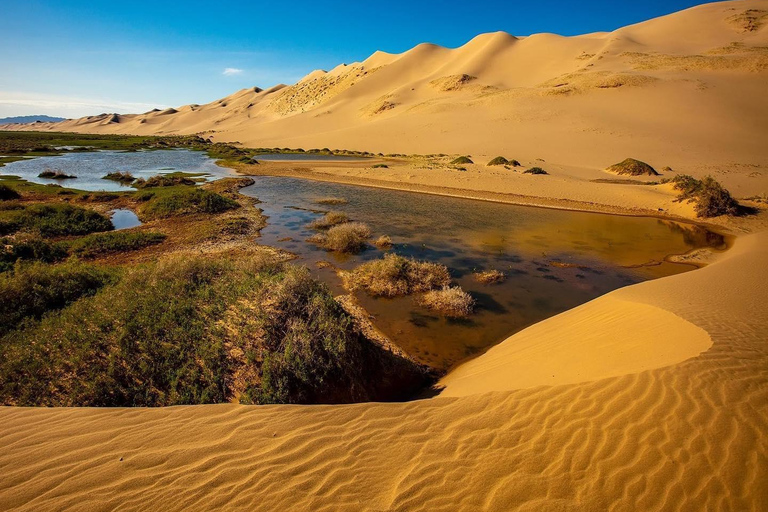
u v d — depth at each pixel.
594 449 2.94
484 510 2.55
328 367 4.82
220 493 2.70
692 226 15.56
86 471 2.87
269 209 18.38
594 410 3.35
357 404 3.90
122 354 4.72
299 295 5.98
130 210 18.00
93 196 19.83
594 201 19.69
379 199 21.06
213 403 4.20
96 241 12.17
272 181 27.12
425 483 2.79
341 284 9.70
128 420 3.56
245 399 4.22
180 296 6.21
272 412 3.71
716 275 8.34
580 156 34.81
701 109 43.06
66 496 2.64
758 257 9.98
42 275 6.88
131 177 27.78
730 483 2.53
